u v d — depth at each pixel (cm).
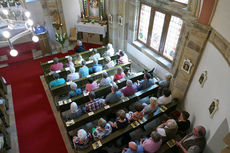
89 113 420
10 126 490
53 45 845
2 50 780
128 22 715
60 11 772
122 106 473
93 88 485
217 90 314
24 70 710
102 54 724
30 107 549
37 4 737
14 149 434
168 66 590
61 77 586
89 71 575
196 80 419
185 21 422
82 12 853
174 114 452
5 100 538
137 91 512
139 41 731
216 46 333
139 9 654
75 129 470
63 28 817
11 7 715
